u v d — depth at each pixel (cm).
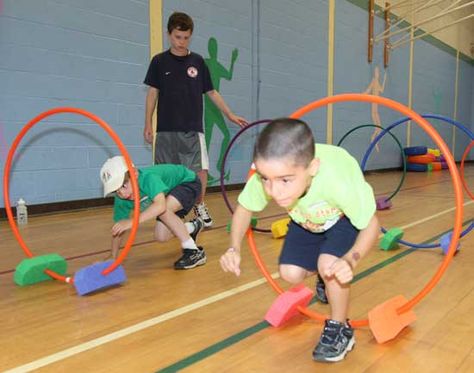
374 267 248
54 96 432
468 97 1349
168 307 191
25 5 405
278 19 662
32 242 313
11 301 200
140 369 139
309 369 139
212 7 566
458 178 152
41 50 419
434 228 358
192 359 145
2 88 397
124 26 480
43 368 140
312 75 734
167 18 520
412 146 1067
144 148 511
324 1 745
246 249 293
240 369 139
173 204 253
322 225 156
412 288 213
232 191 609
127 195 224
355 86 849
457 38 1242
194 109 346
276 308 172
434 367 139
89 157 464
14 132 407
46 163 432
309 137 125
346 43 811
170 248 295
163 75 338
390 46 938
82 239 322
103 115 471
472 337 159
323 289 194
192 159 351
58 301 200
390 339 156
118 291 213
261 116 650
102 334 165
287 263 165
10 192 410
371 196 143
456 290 209
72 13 437
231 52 597
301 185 126
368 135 903
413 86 1048
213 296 205
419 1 962
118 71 479
